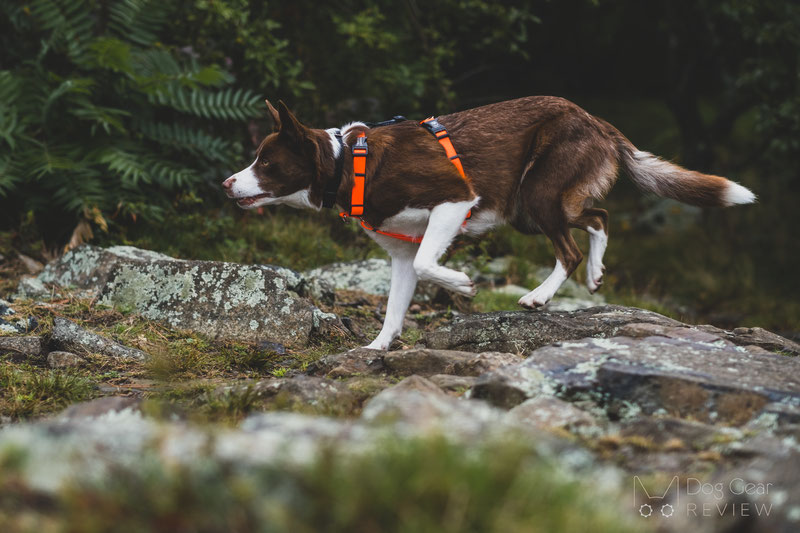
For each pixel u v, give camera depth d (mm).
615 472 1933
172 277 4410
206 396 2949
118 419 2400
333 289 5461
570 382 2631
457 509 1515
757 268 10055
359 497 1506
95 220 5484
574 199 3834
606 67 16984
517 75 14789
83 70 6203
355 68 8273
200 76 5992
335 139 3758
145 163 6012
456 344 3732
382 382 3023
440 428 1781
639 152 4031
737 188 3912
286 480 1564
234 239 6383
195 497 1514
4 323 3971
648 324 3391
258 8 7820
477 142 3791
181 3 7281
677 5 11109
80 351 3736
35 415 2943
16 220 5895
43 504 1580
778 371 2686
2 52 6465
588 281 4020
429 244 3682
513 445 1690
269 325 4188
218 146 6504
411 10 8312
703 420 2486
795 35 9609
